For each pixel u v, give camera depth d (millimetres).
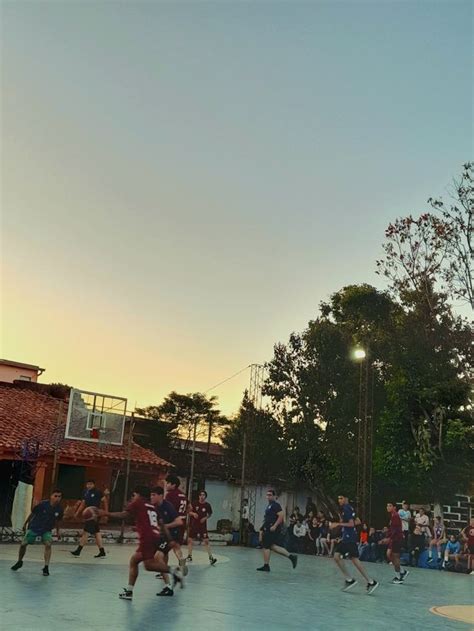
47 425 26250
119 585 10773
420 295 33312
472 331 32625
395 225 32688
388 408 34969
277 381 37656
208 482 38969
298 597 10992
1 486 24172
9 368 38094
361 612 9734
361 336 35688
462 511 31578
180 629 6996
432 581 17172
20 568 12195
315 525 26828
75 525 25078
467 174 30750
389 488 35219
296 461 36375
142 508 9320
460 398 30859
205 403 45000
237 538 28641
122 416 26000
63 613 7520
